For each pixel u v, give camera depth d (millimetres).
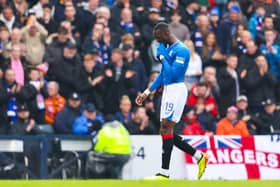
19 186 34750
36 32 58031
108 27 61188
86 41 59688
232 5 66562
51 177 52781
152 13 62281
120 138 52875
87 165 53125
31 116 54625
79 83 57312
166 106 40781
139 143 53812
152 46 61188
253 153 55500
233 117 57219
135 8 62719
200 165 41750
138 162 53688
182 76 40844
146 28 61812
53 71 57125
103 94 57938
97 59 58438
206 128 57812
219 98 60719
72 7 60750
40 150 52656
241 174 55156
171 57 40750
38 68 56625
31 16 58406
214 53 62750
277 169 55719
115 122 53281
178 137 41656
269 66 64188
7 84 54219
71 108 54656
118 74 58250
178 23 63188
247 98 61656
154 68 61250
